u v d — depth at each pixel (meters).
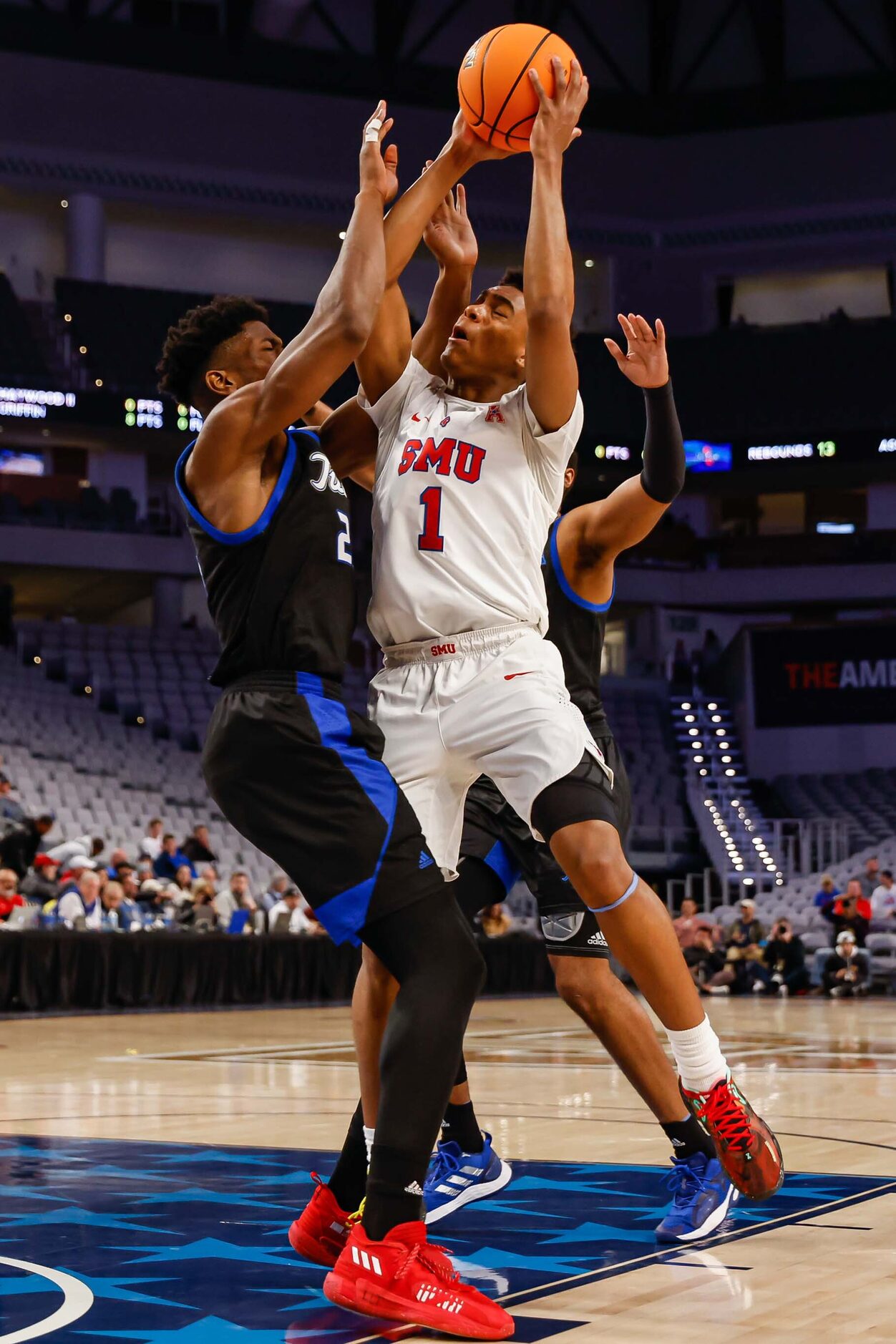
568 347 7.21
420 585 7.27
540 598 7.46
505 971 38.97
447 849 7.39
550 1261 7.47
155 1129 12.79
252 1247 7.77
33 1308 6.43
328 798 6.63
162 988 31.38
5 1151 11.45
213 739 6.87
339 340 6.65
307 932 35.25
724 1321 6.18
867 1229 8.24
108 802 46.50
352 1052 21.52
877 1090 16.28
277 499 6.86
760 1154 7.32
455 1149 9.05
